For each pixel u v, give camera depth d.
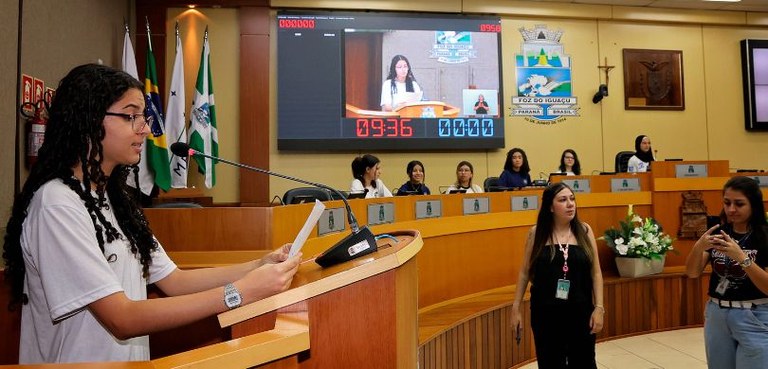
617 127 6.96
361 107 6.25
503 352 3.48
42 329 1.02
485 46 6.55
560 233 2.50
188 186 5.98
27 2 3.76
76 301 0.92
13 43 3.55
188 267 2.02
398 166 6.44
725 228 2.28
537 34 6.84
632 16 6.99
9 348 1.54
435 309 3.41
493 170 6.64
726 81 7.23
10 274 1.03
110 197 1.15
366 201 2.99
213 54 6.16
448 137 6.41
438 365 2.85
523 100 6.75
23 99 3.65
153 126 5.11
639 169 5.64
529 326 3.68
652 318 4.20
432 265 3.53
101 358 1.02
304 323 0.83
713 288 2.27
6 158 3.43
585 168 6.85
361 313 0.92
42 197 0.98
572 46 6.92
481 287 3.90
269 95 6.18
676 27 7.19
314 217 1.08
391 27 6.36
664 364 3.49
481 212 3.93
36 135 3.66
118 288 0.95
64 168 1.02
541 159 6.76
